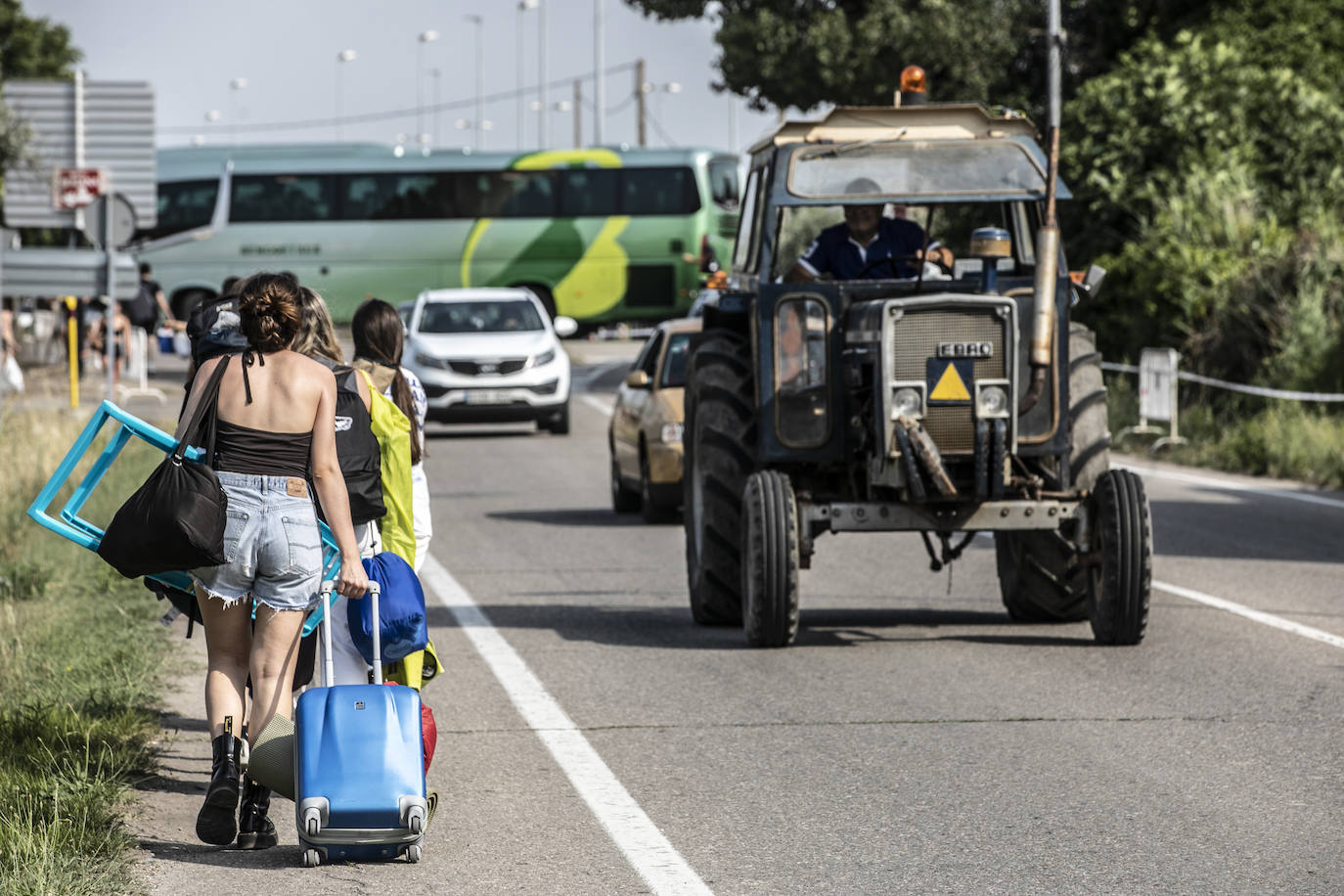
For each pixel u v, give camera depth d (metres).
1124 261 76.56
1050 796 19.56
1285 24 90.56
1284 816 18.66
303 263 142.25
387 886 16.52
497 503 55.78
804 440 29.05
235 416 17.39
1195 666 26.98
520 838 18.19
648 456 48.47
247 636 18.06
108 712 23.30
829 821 18.73
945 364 27.09
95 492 48.34
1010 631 30.81
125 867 16.69
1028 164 30.14
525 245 142.50
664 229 142.62
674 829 18.47
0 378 83.25
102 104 88.44
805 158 30.06
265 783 17.33
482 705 24.92
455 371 78.31
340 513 17.64
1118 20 93.81
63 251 79.62
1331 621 31.11
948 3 93.50
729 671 27.22
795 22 101.62
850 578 38.00
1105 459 30.23
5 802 18.22
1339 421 62.75
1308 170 79.62
